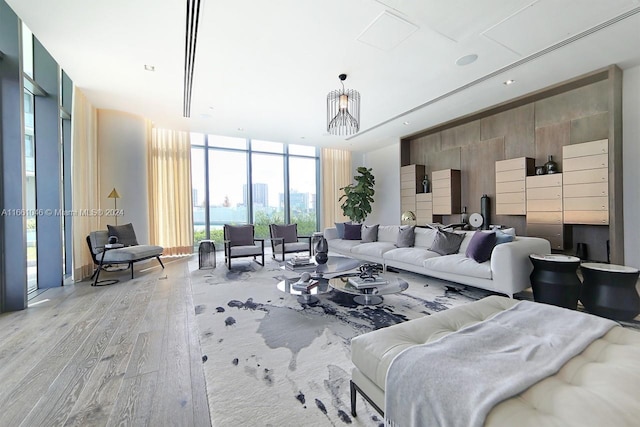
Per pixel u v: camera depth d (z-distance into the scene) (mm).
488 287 2902
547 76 3713
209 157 6875
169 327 2357
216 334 2203
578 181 3861
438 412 892
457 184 5711
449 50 3059
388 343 1236
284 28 2668
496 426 771
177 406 1412
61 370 1732
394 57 3188
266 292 3334
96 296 3221
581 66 3465
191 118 5242
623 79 3582
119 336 2195
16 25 2822
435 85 3934
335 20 2564
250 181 7324
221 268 4727
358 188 7289
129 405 1421
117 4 2355
